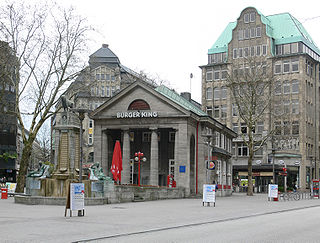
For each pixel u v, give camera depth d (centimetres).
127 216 2055
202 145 4772
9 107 4275
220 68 8612
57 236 1327
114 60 8775
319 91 8588
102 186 2989
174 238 1332
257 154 7969
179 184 4438
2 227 1535
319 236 1457
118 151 3588
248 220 2019
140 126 4606
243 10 8362
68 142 2970
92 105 8162
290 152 7788
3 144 7388
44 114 3984
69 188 1967
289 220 2041
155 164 4534
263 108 6072
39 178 2959
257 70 5681
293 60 7975
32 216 1967
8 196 4028
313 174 8175
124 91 4666
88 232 1435
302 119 7812
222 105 8544
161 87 5122
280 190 7006
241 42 8362
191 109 4797
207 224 1798
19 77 4031
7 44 3850
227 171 5822
